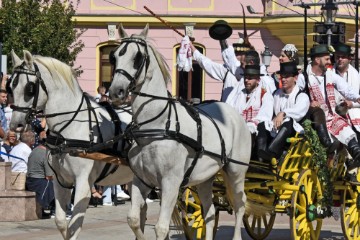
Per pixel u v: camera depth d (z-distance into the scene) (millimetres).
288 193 15469
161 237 12945
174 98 13508
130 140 13438
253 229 17422
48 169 20766
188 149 13422
